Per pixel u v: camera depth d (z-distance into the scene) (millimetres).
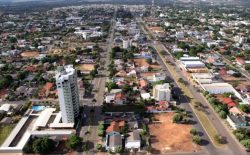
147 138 177625
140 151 165375
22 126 193250
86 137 181250
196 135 177875
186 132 186250
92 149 168625
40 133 181375
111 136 177000
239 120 192500
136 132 180250
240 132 179875
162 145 171625
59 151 167500
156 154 162375
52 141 170125
